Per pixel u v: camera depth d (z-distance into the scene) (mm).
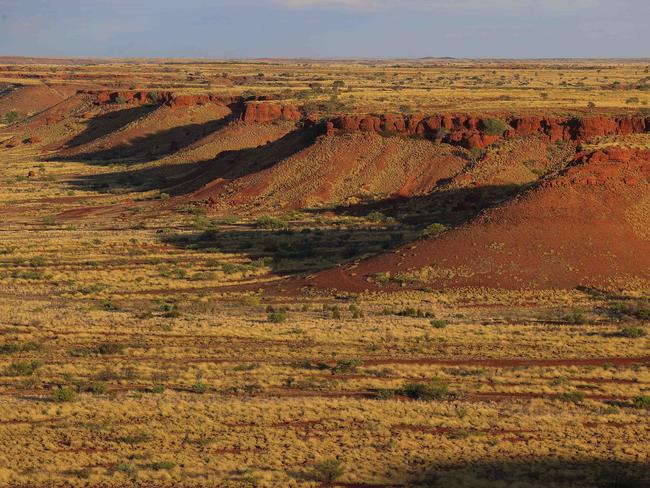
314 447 47469
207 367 65938
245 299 96500
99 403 55500
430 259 99938
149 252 126625
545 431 50062
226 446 48125
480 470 43938
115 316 85750
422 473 43500
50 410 54125
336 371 63875
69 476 43875
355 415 52562
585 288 92875
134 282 108000
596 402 56656
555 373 63156
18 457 46562
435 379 61375
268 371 64562
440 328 78125
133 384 61625
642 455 46062
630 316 82000
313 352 70438
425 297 92500
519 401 56812
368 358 68688
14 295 100562
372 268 101562
